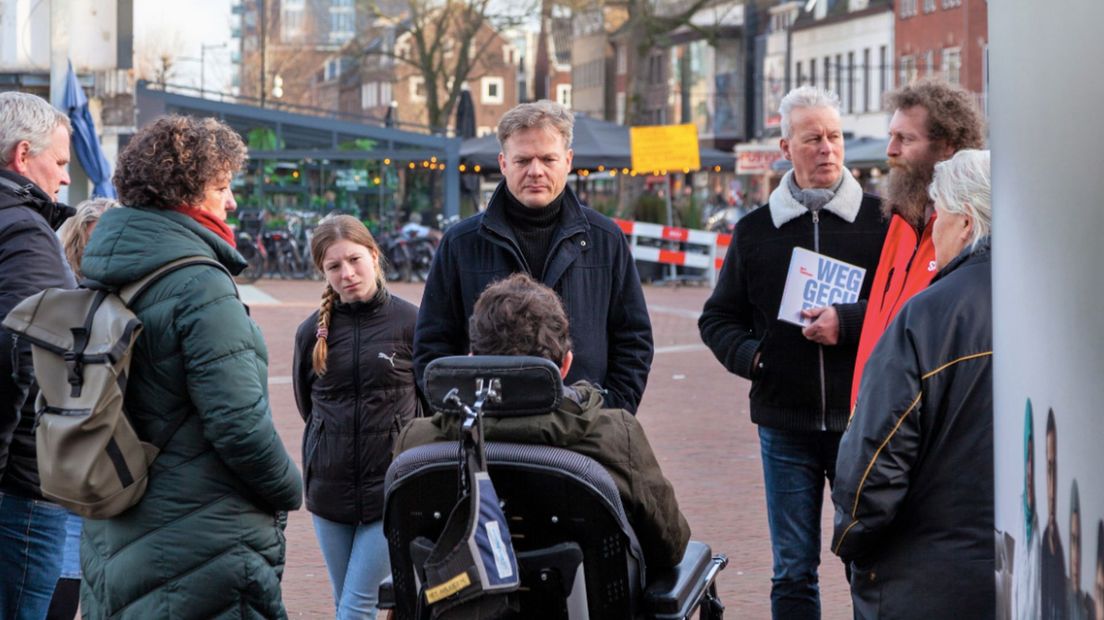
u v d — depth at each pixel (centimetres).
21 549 428
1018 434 205
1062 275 179
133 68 2188
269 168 3341
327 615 596
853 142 3647
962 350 312
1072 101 173
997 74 213
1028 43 194
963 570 315
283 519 363
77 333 334
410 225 3170
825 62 6425
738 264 484
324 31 8212
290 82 8156
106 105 2172
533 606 288
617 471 294
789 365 468
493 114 11031
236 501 346
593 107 8619
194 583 340
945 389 313
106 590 346
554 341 303
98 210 515
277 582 357
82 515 334
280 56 8050
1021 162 199
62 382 335
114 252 339
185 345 336
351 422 468
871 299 434
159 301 338
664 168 2933
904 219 428
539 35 10606
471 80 5203
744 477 909
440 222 3312
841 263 463
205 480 343
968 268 319
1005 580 218
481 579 265
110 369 329
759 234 477
